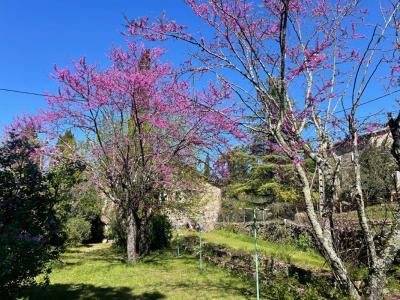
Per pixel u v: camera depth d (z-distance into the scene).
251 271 9.91
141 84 11.90
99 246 18.47
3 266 5.50
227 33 7.09
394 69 6.66
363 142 7.75
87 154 13.48
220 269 11.26
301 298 7.22
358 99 6.21
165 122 12.26
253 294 8.38
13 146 6.83
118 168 13.49
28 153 6.96
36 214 6.81
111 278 10.53
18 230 6.05
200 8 7.09
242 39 7.14
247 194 21.70
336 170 6.93
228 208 22.03
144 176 13.27
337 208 8.86
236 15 6.95
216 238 16.78
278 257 10.57
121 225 16.19
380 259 5.75
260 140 7.88
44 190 6.88
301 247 11.97
